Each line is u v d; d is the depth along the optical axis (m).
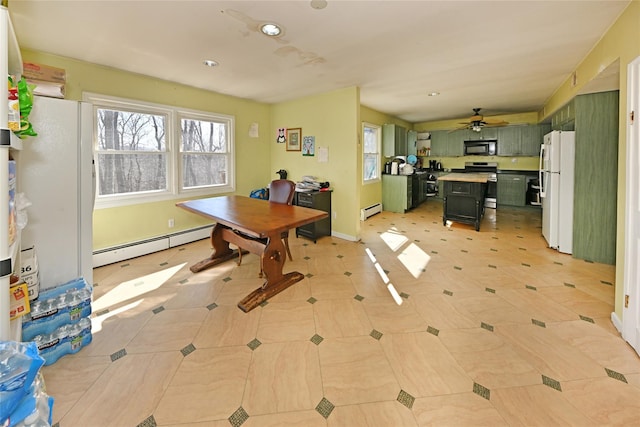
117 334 2.02
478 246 4.06
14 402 0.85
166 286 2.78
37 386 0.99
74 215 1.90
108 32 2.35
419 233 4.80
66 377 1.62
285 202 3.43
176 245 3.96
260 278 2.97
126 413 1.40
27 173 1.73
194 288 2.74
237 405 1.45
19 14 2.07
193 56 2.87
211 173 4.44
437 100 5.03
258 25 2.23
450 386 1.56
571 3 1.96
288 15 2.08
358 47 2.66
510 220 5.74
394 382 1.59
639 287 1.77
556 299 2.50
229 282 2.87
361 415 1.39
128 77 3.36
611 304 2.40
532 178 6.72
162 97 3.70
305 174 4.77
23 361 0.90
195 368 1.71
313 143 4.60
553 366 1.70
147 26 2.25
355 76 3.54
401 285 2.82
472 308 2.37
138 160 3.62
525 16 2.12
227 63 3.06
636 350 1.79
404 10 2.03
